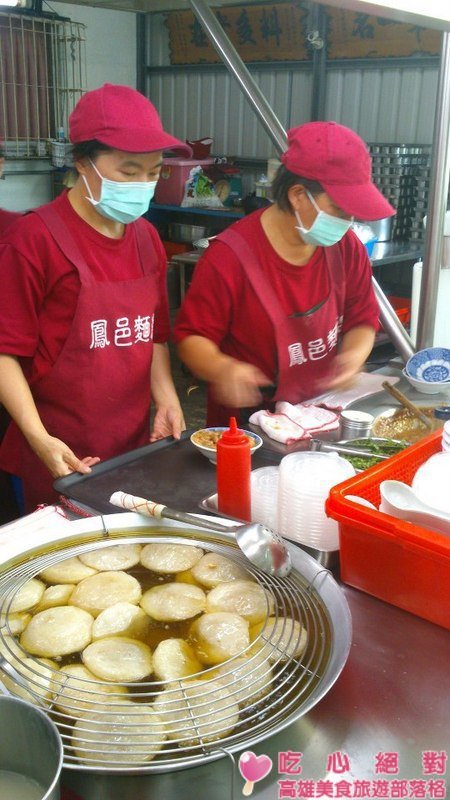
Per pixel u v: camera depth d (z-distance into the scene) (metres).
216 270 1.95
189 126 6.89
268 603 1.02
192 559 1.14
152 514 1.21
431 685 0.92
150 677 0.89
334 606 1.00
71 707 0.82
